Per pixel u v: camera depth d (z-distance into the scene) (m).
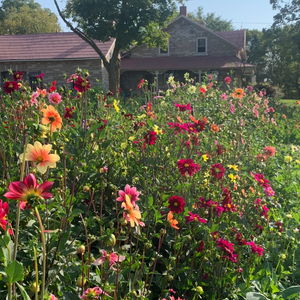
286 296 3.11
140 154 4.17
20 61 27.55
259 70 54.16
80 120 4.20
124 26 24.55
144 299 2.03
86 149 3.59
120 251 1.86
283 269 3.43
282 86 53.78
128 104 11.76
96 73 27.19
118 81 26.30
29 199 1.43
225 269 2.98
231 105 8.79
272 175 6.31
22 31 55.69
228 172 4.87
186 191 3.78
